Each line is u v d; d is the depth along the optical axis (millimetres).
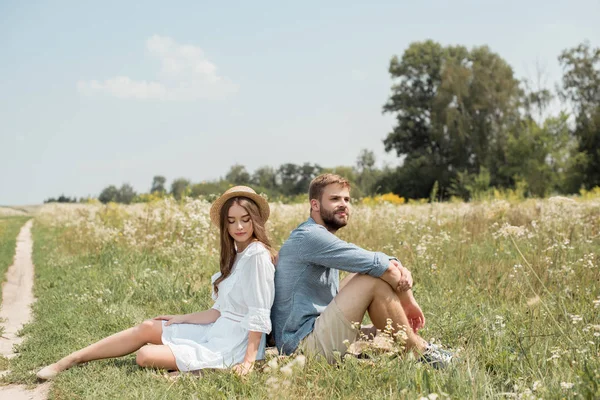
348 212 3945
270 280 3861
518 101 52000
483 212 11742
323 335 3688
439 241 8273
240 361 3879
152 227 10992
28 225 33125
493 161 50250
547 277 6094
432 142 60531
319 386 3318
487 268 6773
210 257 8461
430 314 5059
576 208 10828
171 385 3492
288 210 12898
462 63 58906
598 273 5863
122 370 3916
